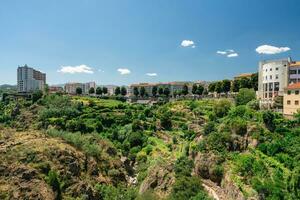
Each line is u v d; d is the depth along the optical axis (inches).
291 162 2539.4
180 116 5516.7
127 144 4751.5
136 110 6574.8
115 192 3152.1
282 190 2309.3
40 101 7455.7
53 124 5497.1
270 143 2854.3
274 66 4586.6
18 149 3282.5
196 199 2497.5
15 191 2691.9
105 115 6033.5
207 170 3058.6
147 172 3558.1
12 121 6299.2
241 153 3004.4
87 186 3065.9
